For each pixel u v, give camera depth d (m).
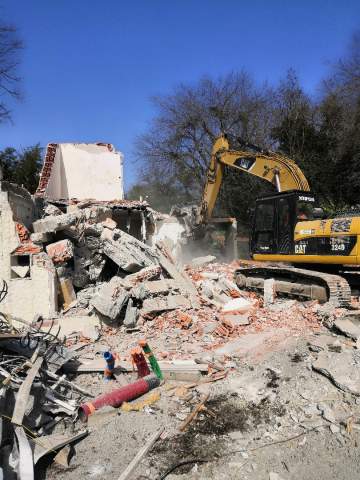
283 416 4.89
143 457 4.23
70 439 4.41
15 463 3.95
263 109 30.95
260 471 4.00
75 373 6.26
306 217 10.46
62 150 18.41
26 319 9.38
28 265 9.95
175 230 17.38
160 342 7.51
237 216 26.16
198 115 31.81
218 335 7.65
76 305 9.59
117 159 18.75
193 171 32.75
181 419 4.89
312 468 4.02
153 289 9.04
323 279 8.84
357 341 6.57
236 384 5.67
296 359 6.39
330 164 25.30
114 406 5.20
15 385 4.65
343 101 27.20
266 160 12.95
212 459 4.18
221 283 10.90
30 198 11.49
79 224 10.79
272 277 10.63
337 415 4.80
